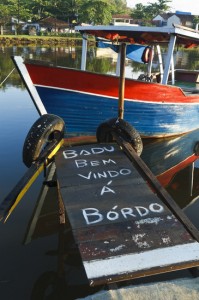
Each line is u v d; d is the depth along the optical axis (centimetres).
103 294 314
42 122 577
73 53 3994
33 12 6619
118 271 311
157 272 316
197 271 343
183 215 392
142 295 312
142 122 994
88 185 450
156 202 413
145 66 3083
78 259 486
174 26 870
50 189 694
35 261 477
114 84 871
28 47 4722
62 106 864
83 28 980
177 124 1088
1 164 823
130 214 389
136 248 337
